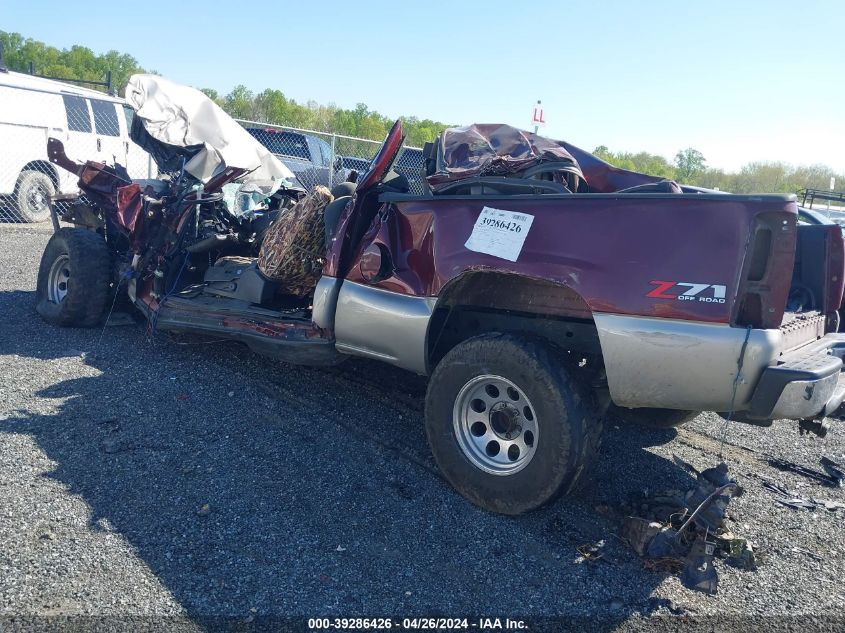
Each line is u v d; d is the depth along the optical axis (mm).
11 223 12242
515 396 3422
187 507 3346
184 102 6125
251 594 2754
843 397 3385
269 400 4754
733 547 3238
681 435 4805
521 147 3928
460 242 3596
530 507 3295
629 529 3258
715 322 2924
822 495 4000
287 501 3471
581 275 3197
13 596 2617
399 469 3889
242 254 6039
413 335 3771
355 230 4227
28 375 4922
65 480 3500
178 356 5590
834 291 4023
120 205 5578
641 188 3680
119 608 2605
